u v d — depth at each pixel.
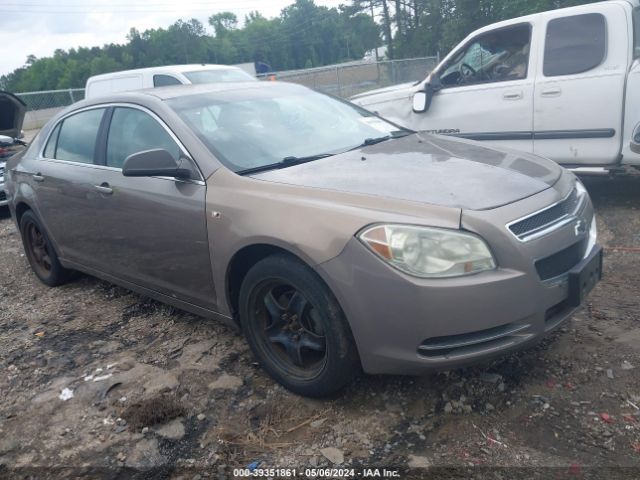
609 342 3.37
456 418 2.85
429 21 41.16
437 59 18.78
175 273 3.68
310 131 3.90
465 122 6.54
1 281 5.56
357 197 2.88
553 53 5.87
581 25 5.70
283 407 3.07
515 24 6.13
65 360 3.82
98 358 3.80
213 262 3.34
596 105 5.63
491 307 2.60
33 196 4.86
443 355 2.67
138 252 3.90
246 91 4.22
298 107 4.18
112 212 3.97
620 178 6.97
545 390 2.99
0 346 4.12
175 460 2.76
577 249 2.95
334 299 2.82
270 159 3.50
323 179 3.13
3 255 6.40
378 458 2.64
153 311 4.45
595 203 6.14
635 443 2.58
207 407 3.12
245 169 3.37
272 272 3.01
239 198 3.18
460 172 3.13
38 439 3.02
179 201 3.46
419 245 2.62
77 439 2.98
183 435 2.92
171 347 3.83
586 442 2.62
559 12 5.86
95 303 4.75
